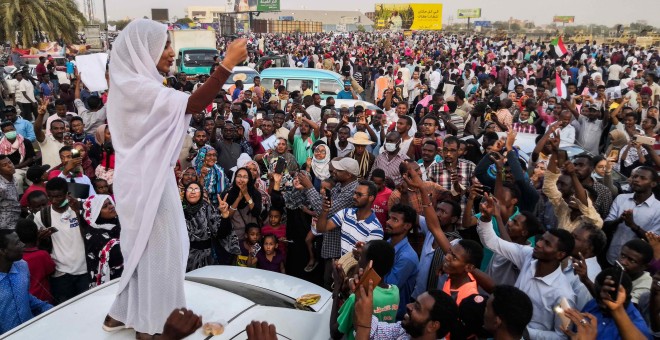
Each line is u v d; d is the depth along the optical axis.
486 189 4.92
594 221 5.14
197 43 25.92
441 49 40.25
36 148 10.98
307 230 6.03
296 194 5.96
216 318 2.73
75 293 5.09
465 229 4.86
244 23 86.38
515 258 4.06
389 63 26.81
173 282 2.48
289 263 6.13
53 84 19.25
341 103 12.48
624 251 4.00
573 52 34.44
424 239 4.84
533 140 9.01
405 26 86.00
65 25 31.33
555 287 3.67
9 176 6.21
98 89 9.05
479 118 10.46
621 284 3.13
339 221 5.10
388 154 7.16
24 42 29.56
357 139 7.16
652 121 8.94
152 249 2.41
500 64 23.45
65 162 6.34
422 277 4.32
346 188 5.66
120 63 2.35
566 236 3.59
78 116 8.64
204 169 6.70
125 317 2.53
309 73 15.40
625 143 8.54
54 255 4.96
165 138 2.29
